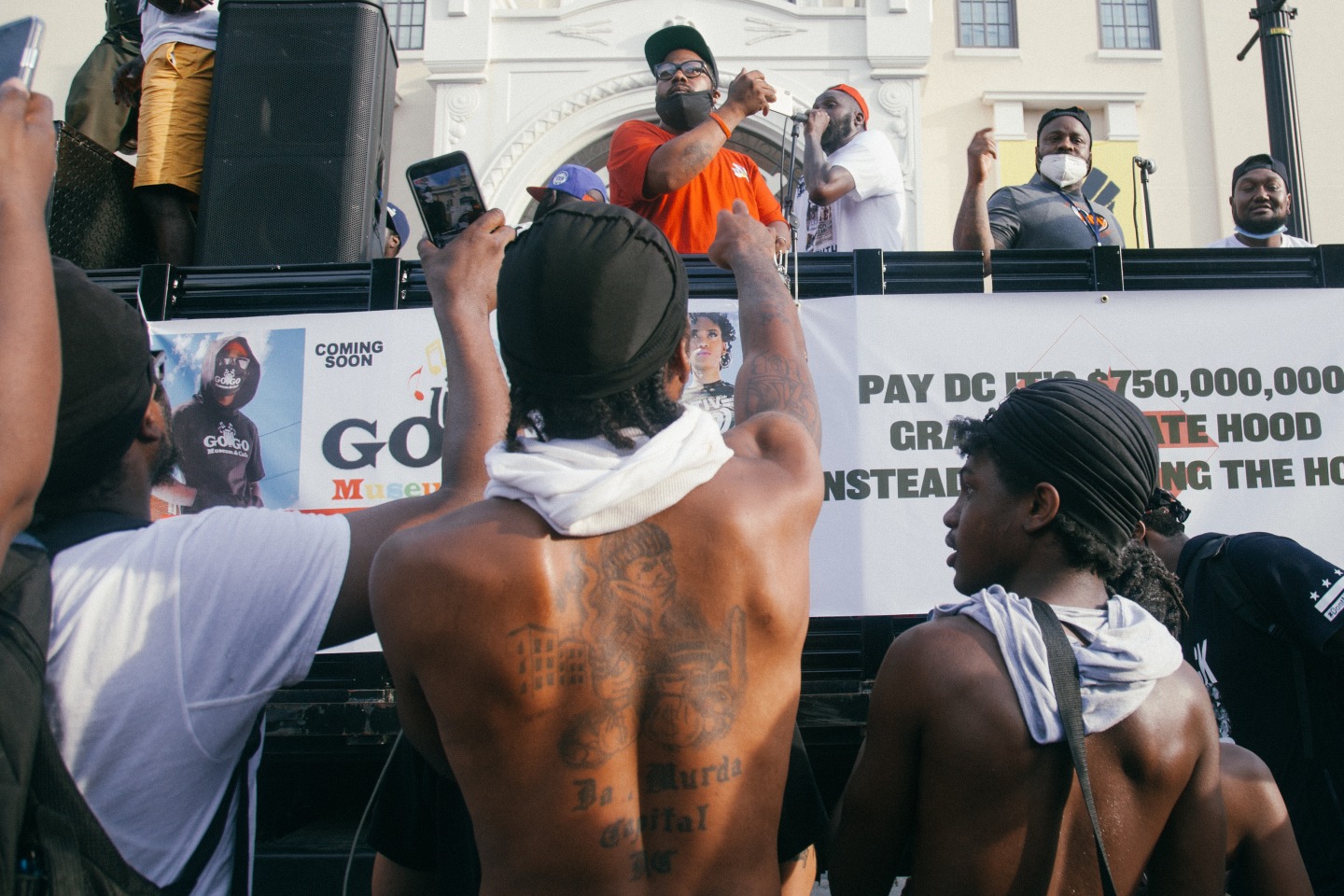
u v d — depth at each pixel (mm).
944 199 9859
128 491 1108
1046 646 1149
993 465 1326
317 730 2227
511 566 936
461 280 1343
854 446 2340
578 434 1007
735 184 3340
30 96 942
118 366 1040
